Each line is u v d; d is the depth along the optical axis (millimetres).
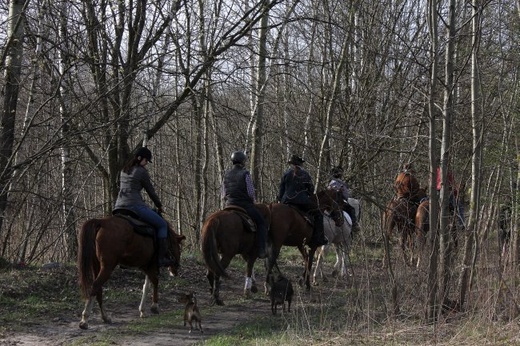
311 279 15812
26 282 12539
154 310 11977
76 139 14461
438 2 12055
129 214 11188
